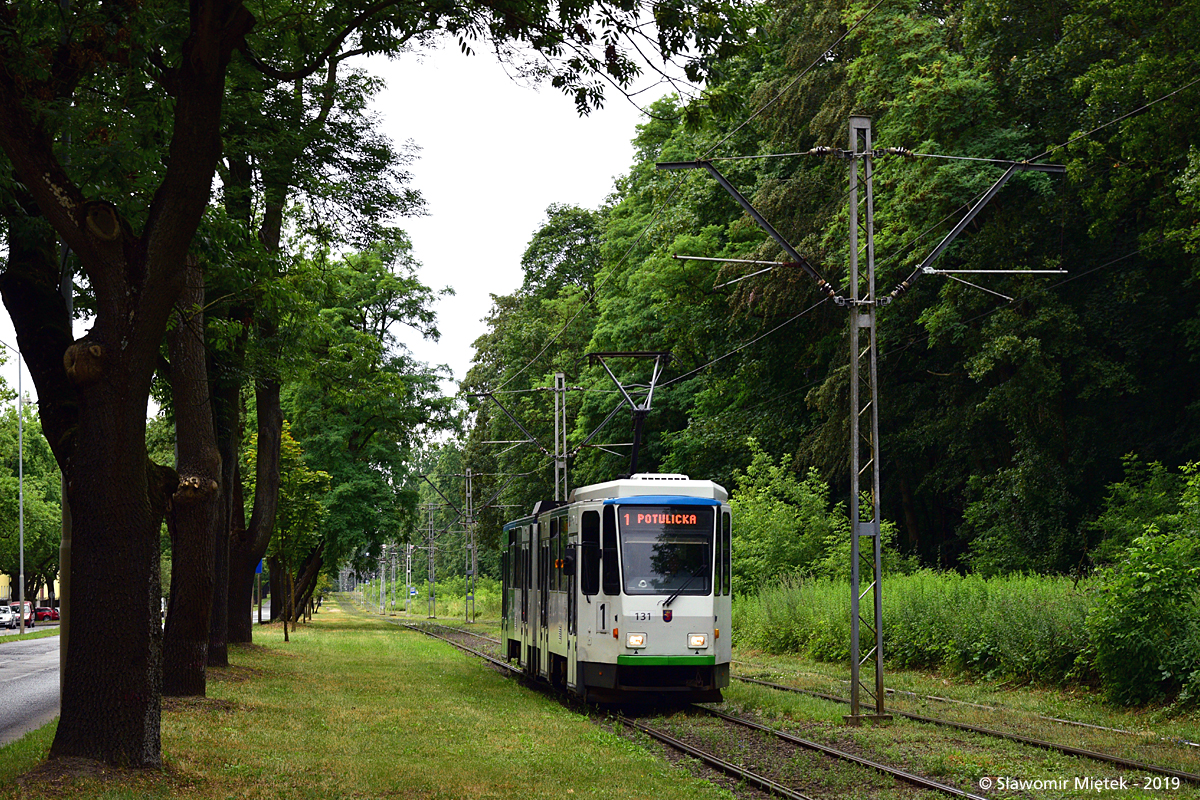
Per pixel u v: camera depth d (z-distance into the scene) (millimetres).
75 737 10281
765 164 39312
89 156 11148
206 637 17125
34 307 11172
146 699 10461
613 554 18281
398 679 22969
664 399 47875
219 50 10094
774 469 35938
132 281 10422
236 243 14188
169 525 17125
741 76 38406
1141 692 16625
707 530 18609
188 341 16859
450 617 80500
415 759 11914
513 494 64750
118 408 10359
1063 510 30047
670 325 43031
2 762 10469
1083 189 29203
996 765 11836
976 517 31297
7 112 9883
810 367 40062
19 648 39469
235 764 11219
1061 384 28375
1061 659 19109
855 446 16406
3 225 11891
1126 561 17141
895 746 13492
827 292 16578
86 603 10359
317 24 13023
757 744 14133
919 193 28594
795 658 27828
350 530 50031
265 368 21953
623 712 18469
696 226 42062
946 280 30219
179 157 10219
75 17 10820
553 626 20812
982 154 29047
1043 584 22141
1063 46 27688
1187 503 18047
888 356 35375
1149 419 31562
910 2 32156
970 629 21781
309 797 9578
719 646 18328
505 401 64562
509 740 13602
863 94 31906
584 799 9734
